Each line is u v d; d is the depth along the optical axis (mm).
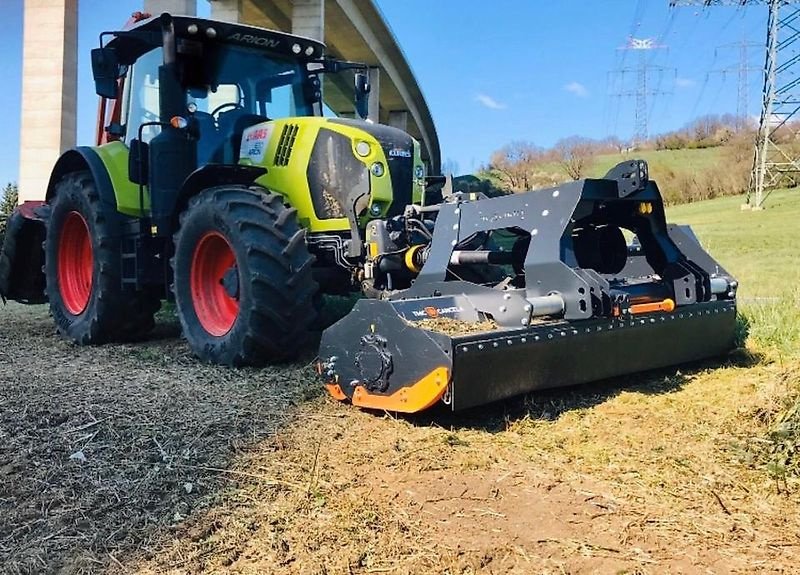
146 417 3186
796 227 16047
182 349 4914
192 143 4891
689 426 2969
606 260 3990
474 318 3172
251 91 5176
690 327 3668
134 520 2205
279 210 4156
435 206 3887
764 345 4273
